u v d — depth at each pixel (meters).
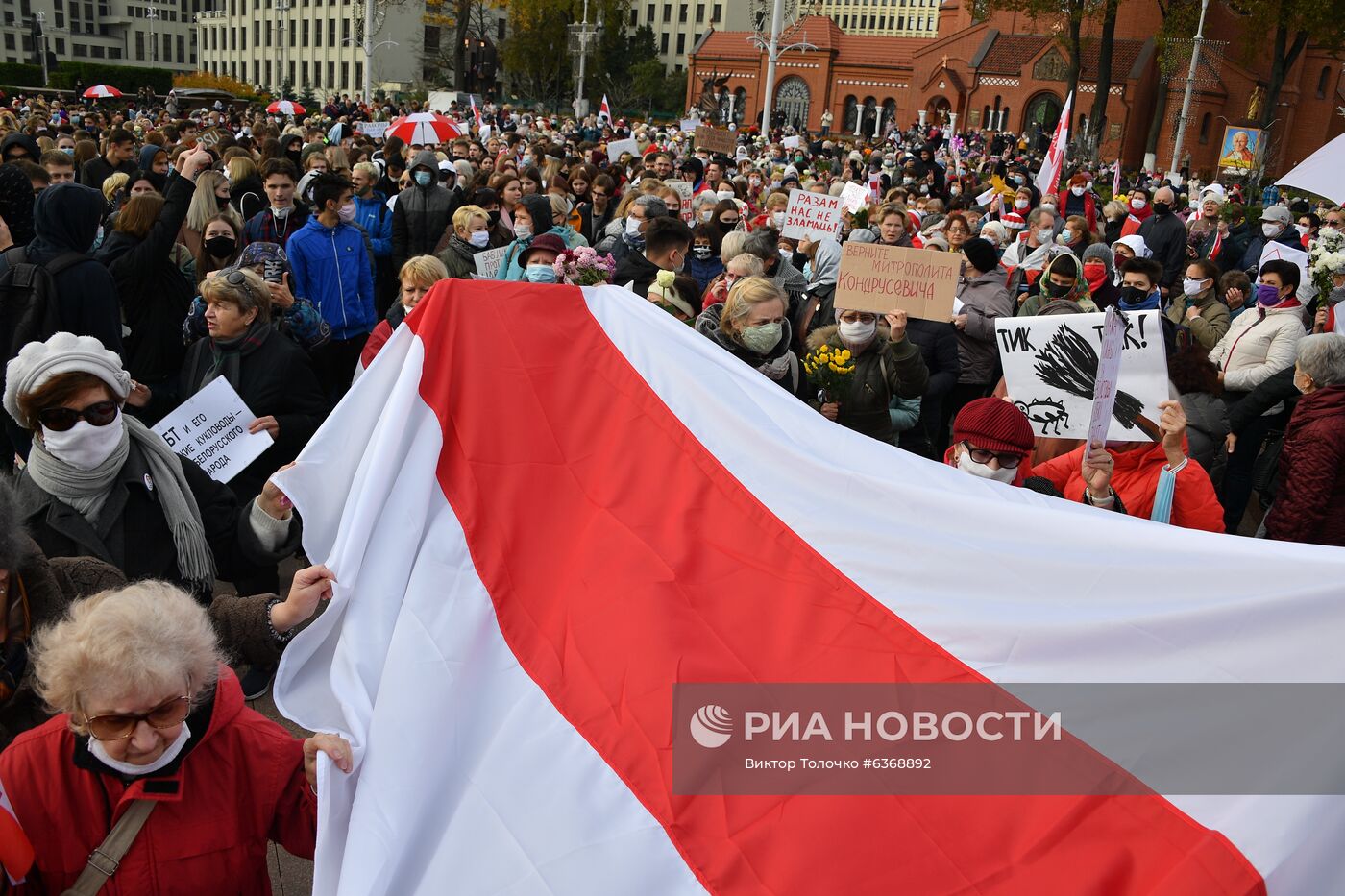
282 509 3.72
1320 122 68.38
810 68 85.56
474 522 3.56
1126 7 65.69
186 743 2.30
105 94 39.59
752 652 3.13
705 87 69.38
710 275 8.55
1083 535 3.12
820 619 3.19
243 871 2.42
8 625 2.58
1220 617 2.72
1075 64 49.34
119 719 2.11
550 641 3.26
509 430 3.79
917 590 3.21
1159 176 43.97
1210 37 64.62
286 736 2.53
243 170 9.95
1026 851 2.59
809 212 9.42
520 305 4.07
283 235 8.55
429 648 3.18
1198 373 5.68
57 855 2.28
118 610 2.15
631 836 2.71
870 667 3.04
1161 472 4.31
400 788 2.80
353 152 14.10
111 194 9.75
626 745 2.92
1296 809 2.46
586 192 12.48
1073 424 4.46
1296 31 49.81
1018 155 43.56
